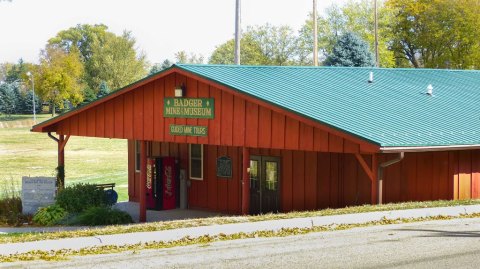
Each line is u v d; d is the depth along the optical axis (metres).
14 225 24.92
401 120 22.45
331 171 24.30
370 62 59.38
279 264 12.67
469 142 21.09
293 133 21.83
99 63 119.62
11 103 131.88
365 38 83.50
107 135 28.11
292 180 25.31
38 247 15.05
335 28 91.88
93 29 147.12
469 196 23.75
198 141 24.98
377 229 16.34
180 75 25.47
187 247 14.73
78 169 54.84
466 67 77.06
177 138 25.58
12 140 81.69
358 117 21.81
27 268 12.80
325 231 16.28
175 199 29.86
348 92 25.91
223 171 28.23
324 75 28.77
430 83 30.36
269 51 101.94
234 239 15.58
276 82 25.64
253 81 25.02
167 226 17.55
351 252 13.60
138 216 27.70
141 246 15.06
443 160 23.23
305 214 18.69
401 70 32.72
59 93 110.50
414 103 25.67
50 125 29.73
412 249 13.77
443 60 77.75
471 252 13.43
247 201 23.45
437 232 15.73
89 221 24.69
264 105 22.22
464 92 29.44
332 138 20.67
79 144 77.94
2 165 57.06
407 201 24.06
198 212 28.70
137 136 27.00
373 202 20.34
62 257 13.87
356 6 87.69
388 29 84.44
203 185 29.14
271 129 22.50
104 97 27.70
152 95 26.48
